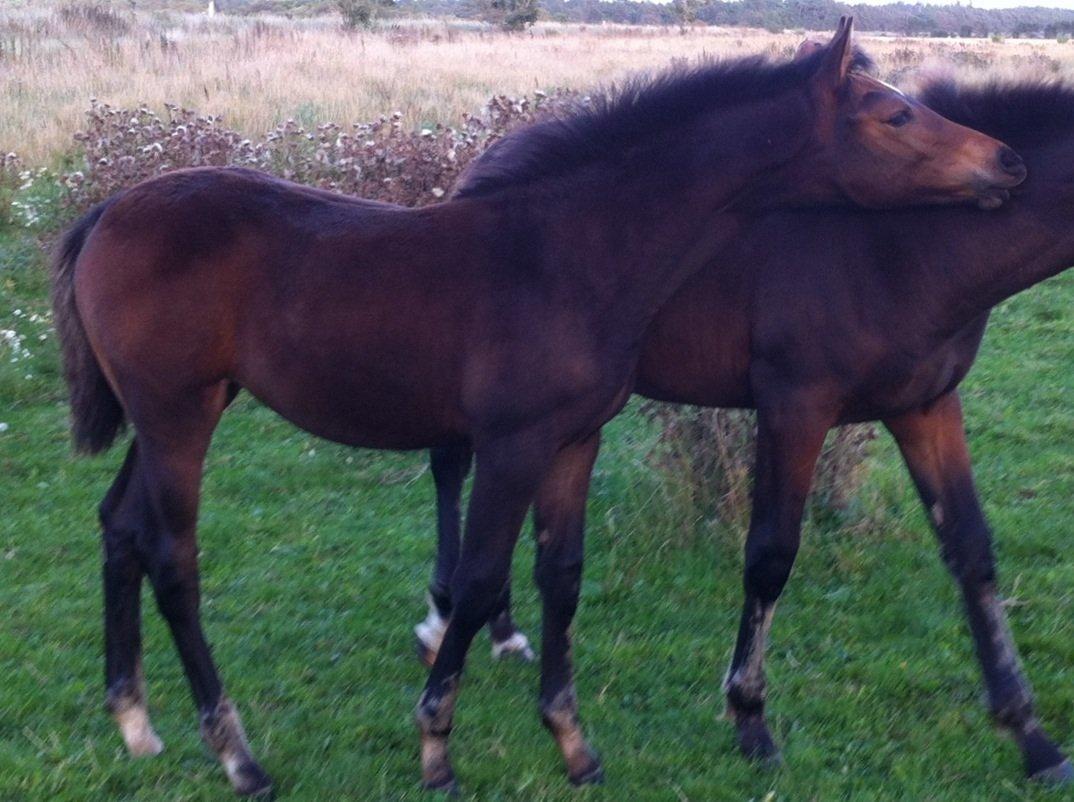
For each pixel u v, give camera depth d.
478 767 3.39
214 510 5.26
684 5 35.31
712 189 3.17
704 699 3.83
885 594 4.52
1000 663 3.48
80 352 3.43
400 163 6.93
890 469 5.42
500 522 3.11
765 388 3.54
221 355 3.28
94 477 5.56
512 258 3.11
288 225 3.26
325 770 3.33
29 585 4.46
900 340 3.37
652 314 3.22
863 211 3.36
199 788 3.23
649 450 5.10
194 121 8.63
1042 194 3.25
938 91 3.51
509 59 18.16
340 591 4.54
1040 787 3.33
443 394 3.17
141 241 3.23
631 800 3.26
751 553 3.53
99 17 21.58
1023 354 7.47
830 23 32.44
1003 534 4.93
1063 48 23.38
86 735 3.48
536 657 4.15
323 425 3.35
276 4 42.69
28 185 8.96
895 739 3.60
